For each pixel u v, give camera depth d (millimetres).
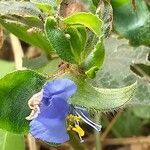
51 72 61
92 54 56
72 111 56
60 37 55
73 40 56
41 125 54
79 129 57
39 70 64
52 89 53
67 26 56
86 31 57
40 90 55
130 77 76
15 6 61
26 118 54
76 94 54
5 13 61
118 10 78
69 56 56
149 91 74
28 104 54
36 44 65
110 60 78
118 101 53
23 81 55
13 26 64
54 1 60
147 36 78
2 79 54
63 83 53
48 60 67
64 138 54
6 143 69
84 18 55
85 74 56
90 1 65
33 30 61
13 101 56
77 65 56
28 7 61
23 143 70
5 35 75
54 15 59
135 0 75
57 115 54
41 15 60
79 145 75
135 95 74
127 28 78
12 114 56
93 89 54
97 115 59
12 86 55
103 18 62
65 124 55
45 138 54
